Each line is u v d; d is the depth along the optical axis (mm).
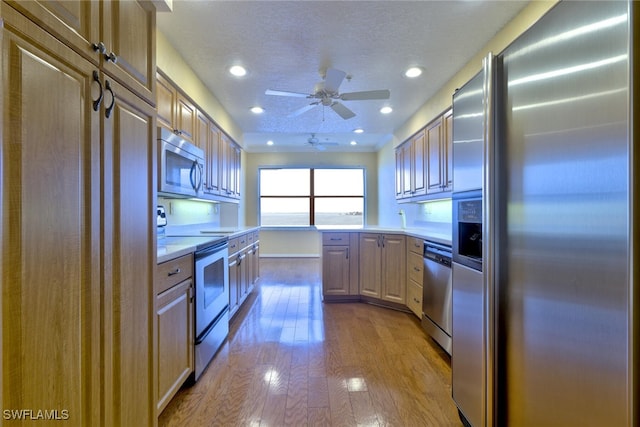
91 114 921
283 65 2570
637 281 707
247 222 7102
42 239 753
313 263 6457
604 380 786
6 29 662
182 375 1797
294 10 1879
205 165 2986
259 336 2732
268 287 4492
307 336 2725
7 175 665
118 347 1055
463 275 1516
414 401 1782
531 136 1037
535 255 1024
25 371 711
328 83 2529
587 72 816
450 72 2723
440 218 3686
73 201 852
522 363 1100
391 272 3430
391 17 1954
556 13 922
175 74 2297
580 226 847
